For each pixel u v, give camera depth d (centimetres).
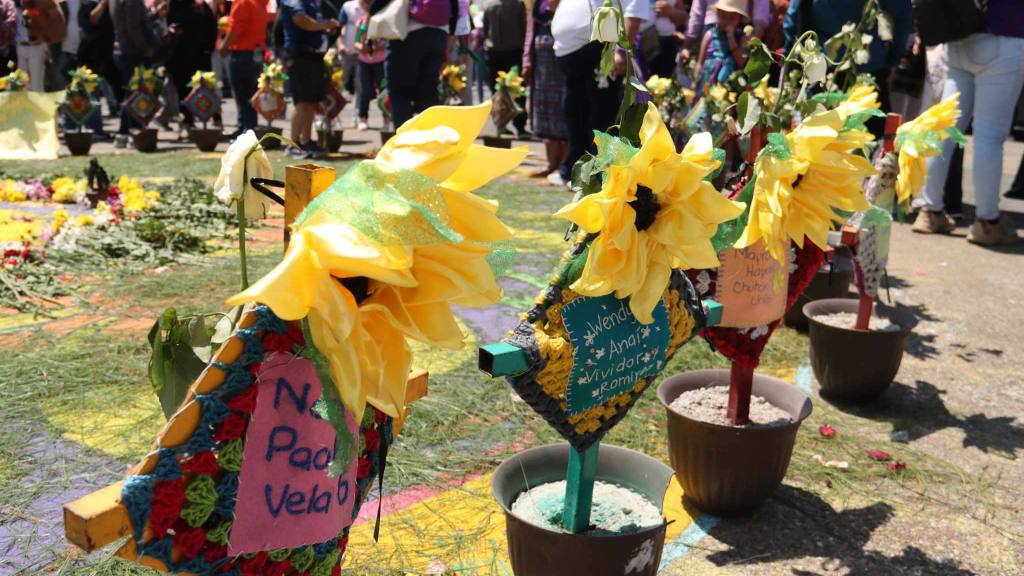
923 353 417
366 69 1177
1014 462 309
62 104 944
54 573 212
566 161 759
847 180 222
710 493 259
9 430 287
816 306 377
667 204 171
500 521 251
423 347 386
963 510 275
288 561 135
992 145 611
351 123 1305
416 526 246
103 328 388
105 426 294
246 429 123
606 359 187
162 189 682
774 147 216
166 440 116
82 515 109
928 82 716
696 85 647
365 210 106
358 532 242
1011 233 636
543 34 791
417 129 120
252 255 526
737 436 247
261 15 1007
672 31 779
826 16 516
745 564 241
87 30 1123
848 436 325
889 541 256
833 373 351
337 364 112
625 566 194
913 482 291
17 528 232
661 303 201
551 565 194
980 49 587
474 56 950
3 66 1133
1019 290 523
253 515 126
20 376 328
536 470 224
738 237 229
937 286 527
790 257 258
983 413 350
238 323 121
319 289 108
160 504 116
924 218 670
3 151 918
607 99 677
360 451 145
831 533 259
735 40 618
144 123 996
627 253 170
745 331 248
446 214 112
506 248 129
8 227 548
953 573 241
